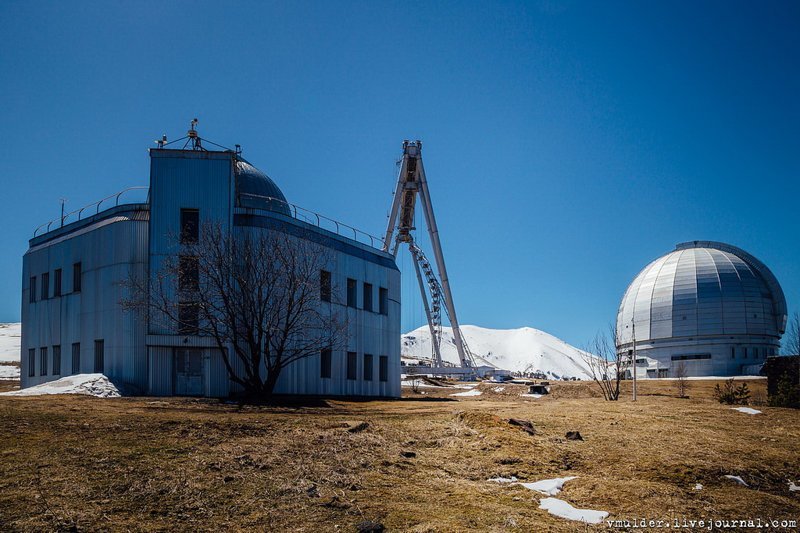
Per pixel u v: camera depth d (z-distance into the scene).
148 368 42.59
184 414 25.88
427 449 20.56
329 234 52.94
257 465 17.02
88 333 46.06
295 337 45.78
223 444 18.83
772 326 132.50
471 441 21.69
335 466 17.47
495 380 121.12
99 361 45.03
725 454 21.98
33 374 52.31
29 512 13.16
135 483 15.08
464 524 13.51
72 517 13.02
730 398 44.69
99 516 13.23
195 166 45.03
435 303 126.81
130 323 43.06
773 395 44.34
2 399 30.78
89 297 46.47
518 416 28.20
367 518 13.77
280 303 41.97
